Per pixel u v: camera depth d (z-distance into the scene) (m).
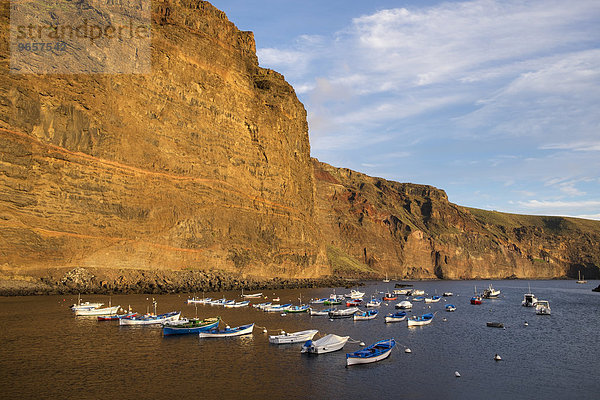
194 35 107.31
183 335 47.03
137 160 89.31
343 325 58.53
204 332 46.00
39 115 74.69
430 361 38.56
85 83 81.94
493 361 39.16
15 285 70.12
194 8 113.69
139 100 91.56
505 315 75.94
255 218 117.88
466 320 67.69
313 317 65.62
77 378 31.09
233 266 108.06
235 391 29.27
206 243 101.12
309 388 30.27
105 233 82.06
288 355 39.00
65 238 76.19
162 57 97.94
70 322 52.00
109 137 84.50
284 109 139.50
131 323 51.91
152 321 52.69
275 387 30.25
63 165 77.31
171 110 98.00
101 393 28.20
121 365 34.66
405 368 35.97
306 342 40.50
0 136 69.88
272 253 122.38
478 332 55.12
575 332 56.28
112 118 85.62
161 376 32.09
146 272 86.56
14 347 39.47
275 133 131.88
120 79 88.56
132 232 86.06
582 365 38.12
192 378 31.78
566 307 93.25
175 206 94.94
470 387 31.47
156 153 93.25
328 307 81.19
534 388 31.52
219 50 113.44
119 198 84.75
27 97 73.31
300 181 144.38
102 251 80.81
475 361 39.03
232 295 89.38
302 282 127.06
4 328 47.62
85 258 78.56
